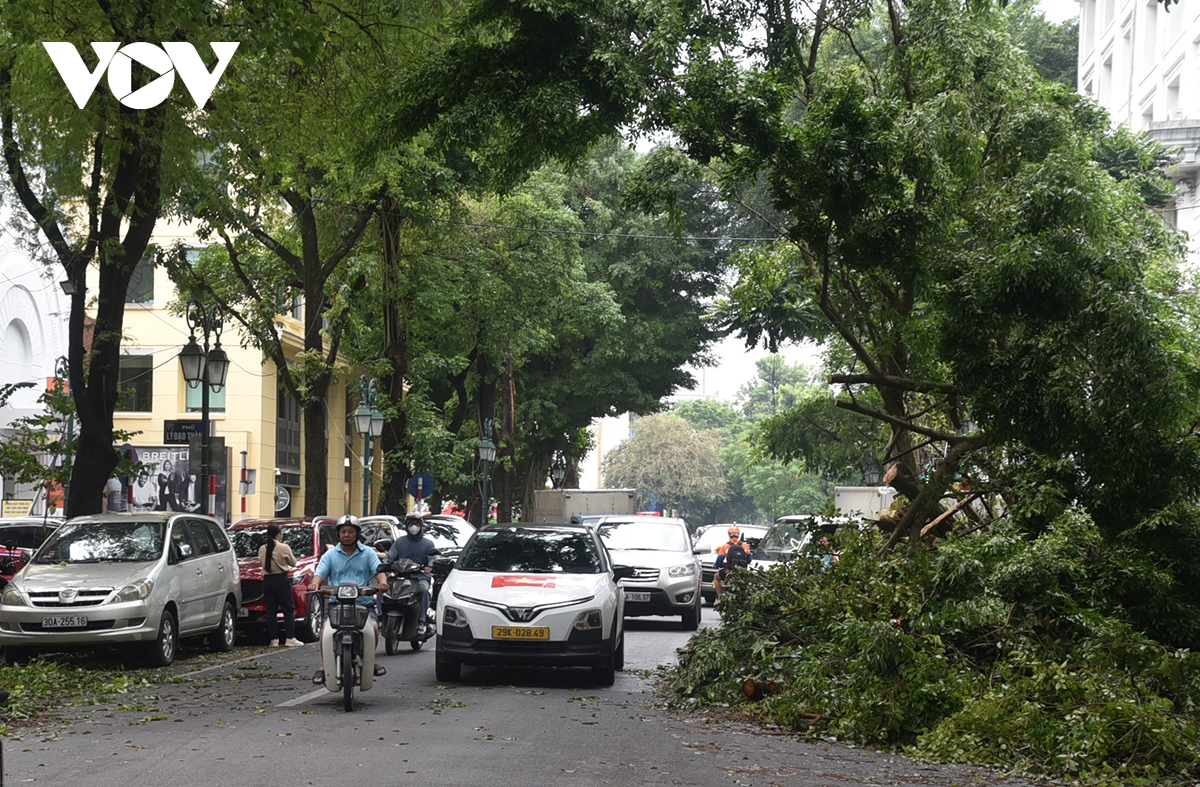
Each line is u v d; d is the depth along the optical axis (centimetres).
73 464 1989
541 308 4297
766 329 3200
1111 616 1229
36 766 902
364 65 1856
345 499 5650
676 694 1338
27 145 1775
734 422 15062
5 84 1777
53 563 1708
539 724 1141
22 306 3450
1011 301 1388
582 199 5534
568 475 6391
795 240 1480
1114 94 4653
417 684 1471
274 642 2173
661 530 2544
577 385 5438
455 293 3578
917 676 1124
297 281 3241
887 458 1762
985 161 1633
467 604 1452
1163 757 957
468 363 4062
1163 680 1090
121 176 1816
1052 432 1358
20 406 3422
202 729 1095
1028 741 1007
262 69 1836
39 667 1518
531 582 1490
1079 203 1428
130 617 1627
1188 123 3312
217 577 1897
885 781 914
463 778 861
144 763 913
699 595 2439
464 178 3291
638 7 1370
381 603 1872
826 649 1252
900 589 1291
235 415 4631
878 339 1741
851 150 1410
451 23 1504
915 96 1638
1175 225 3466
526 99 1352
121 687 1403
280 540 2053
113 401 1961
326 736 1052
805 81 1666
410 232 3481
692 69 1391
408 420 3816
